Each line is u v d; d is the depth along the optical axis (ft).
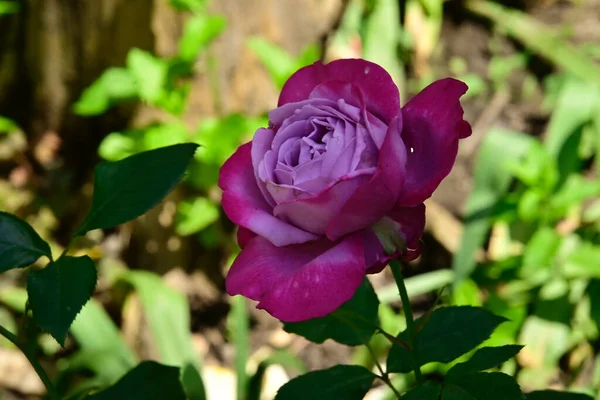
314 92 1.81
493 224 3.89
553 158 3.66
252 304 3.89
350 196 1.73
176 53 3.93
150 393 2.04
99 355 3.13
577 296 3.49
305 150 1.77
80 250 4.18
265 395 3.56
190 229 3.68
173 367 2.06
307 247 1.79
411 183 1.78
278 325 3.87
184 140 3.52
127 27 3.99
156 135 3.47
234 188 1.83
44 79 4.47
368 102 1.80
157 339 3.35
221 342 3.93
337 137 1.75
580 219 3.76
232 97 3.99
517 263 3.59
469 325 2.00
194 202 3.77
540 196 3.46
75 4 4.16
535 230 3.56
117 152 3.57
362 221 1.75
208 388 3.64
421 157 1.80
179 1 3.40
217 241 3.86
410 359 1.98
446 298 3.65
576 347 3.52
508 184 3.82
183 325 3.42
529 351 3.42
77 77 4.42
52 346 3.75
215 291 4.00
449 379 1.87
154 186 1.87
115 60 4.18
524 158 3.74
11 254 1.85
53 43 4.32
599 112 4.01
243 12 3.88
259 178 1.79
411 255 1.81
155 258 4.03
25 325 1.87
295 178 1.75
